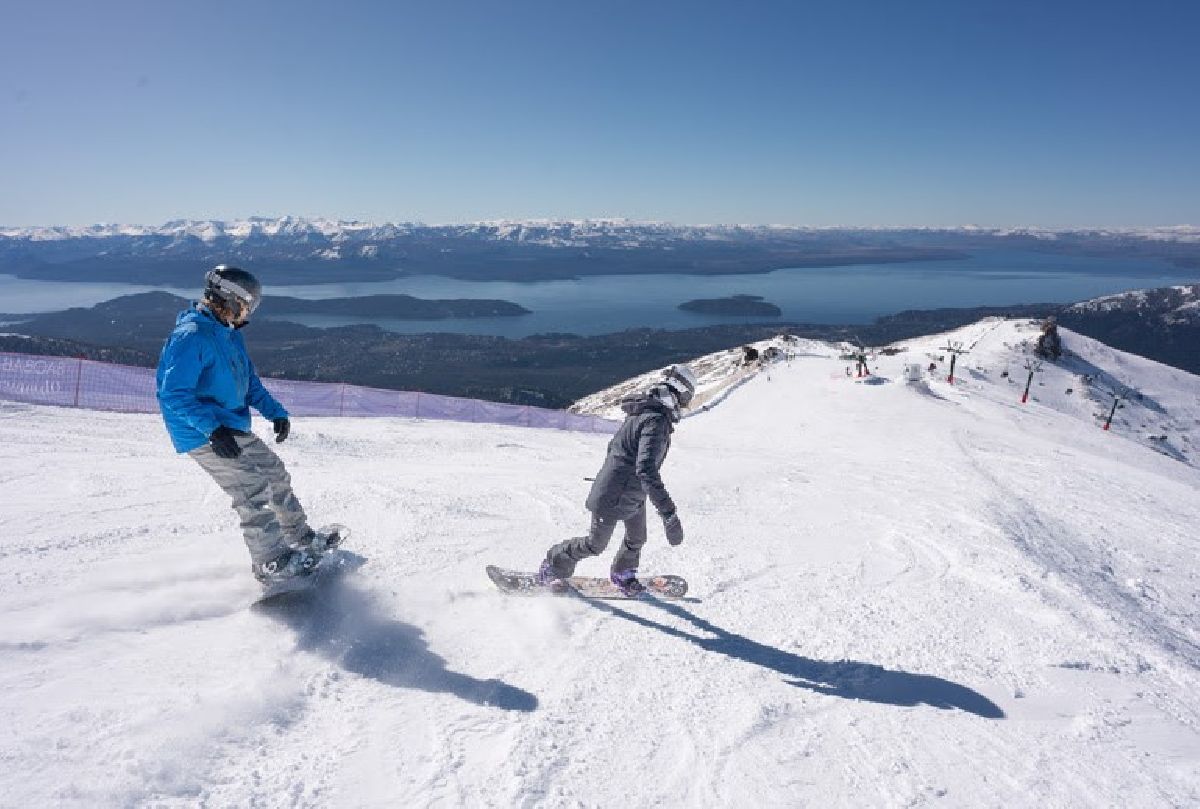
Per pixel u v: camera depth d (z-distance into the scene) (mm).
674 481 8008
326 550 3877
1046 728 2826
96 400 13891
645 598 4020
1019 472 11375
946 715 2898
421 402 20875
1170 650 3893
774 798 2303
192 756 2152
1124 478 13250
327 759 2256
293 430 10750
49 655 2627
